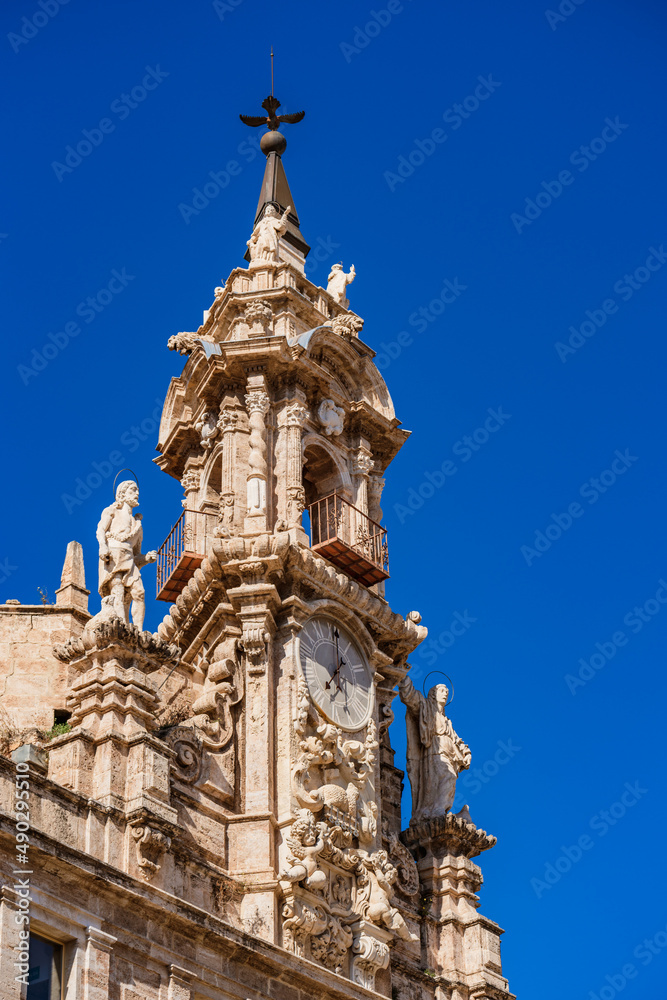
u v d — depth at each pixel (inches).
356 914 1827.0
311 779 1863.9
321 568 1956.2
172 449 2187.5
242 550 1927.9
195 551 2097.7
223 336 2177.7
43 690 1931.6
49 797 1573.6
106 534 1803.6
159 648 1743.4
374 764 1947.6
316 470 2161.7
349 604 2003.0
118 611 1753.2
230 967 1627.7
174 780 1760.6
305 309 2185.0
